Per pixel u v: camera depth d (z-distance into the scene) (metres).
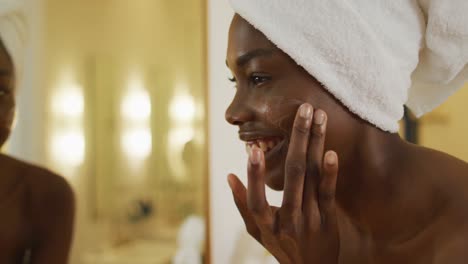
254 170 0.40
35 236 0.88
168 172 1.43
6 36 1.00
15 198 0.87
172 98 1.42
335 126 0.41
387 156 0.43
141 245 1.44
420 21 0.44
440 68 0.47
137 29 1.45
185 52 1.40
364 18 0.41
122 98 1.46
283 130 0.42
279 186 0.44
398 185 0.43
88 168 1.47
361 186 0.44
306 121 0.39
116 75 1.47
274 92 0.42
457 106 1.26
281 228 0.42
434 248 0.40
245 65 0.43
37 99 1.46
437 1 0.42
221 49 1.29
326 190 0.41
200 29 1.39
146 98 1.44
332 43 0.40
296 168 0.40
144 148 1.45
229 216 1.28
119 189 1.46
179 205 1.42
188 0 1.40
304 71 0.41
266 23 0.41
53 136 1.47
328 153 0.39
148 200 1.44
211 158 1.29
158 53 1.43
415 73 0.50
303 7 0.40
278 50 0.41
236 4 0.42
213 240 1.28
